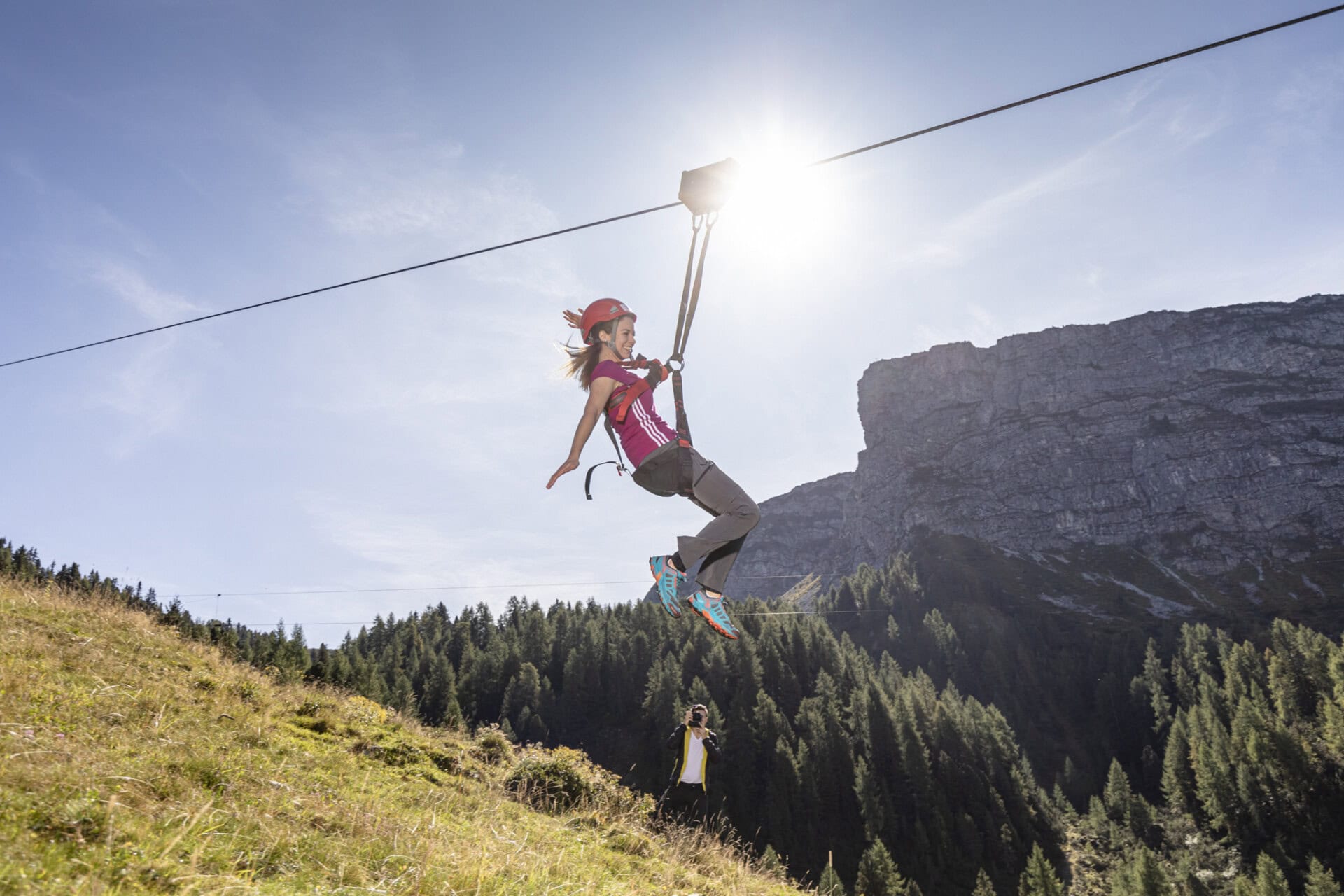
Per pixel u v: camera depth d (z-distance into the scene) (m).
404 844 4.62
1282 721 97.25
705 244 4.02
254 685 10.41
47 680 6.40
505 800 8.62
